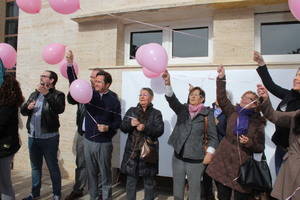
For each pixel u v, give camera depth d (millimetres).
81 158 4199
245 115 3002
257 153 2955
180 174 3172
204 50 4578
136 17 4676
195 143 3082
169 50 4723
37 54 5559
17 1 3711
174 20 4684
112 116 3670
